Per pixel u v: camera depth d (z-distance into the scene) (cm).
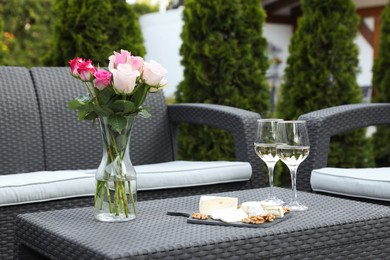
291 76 427
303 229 150
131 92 158
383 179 213
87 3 364
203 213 166
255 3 384
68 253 143
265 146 176
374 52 786
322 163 252
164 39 724
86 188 220
